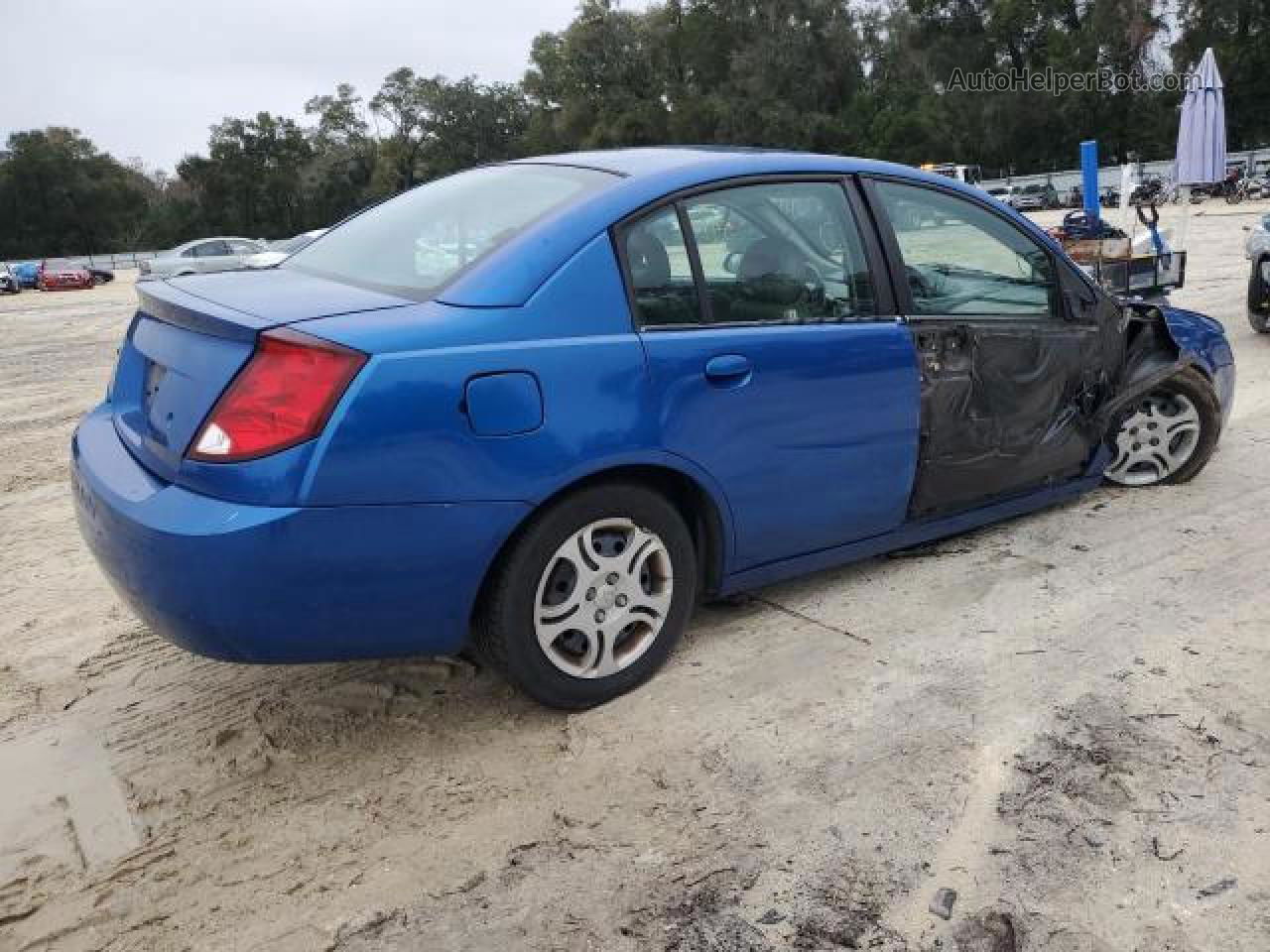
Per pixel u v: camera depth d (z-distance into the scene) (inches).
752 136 2484.0
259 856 99.3
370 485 98.2
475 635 115.0
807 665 129.8
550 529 110.9
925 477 145.9
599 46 2760.8
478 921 89.6
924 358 141.8
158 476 105.3
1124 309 179.5
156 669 139.9
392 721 121.8
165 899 94.0
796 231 132.5
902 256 142.2
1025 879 91.5
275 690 130.8
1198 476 197.0
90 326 729.6
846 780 106.2
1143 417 187.0
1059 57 2358.5
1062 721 115.1
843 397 132.9
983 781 105.0
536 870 95.6
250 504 96.1
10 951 88.4
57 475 259.0
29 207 3203.7
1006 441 154.7
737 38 2581.2
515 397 105.3
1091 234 320.2
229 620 97.7
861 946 84.9
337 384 96.7
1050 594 147.6
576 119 2810.0
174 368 108.7
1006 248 155.9
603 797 105.4
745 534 129.0
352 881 95.3
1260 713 115.4
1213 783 103.3
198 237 3417.8
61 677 139.0
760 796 104.3
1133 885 90.4
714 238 124.6
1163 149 2298.2
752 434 124.7
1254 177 1592.0
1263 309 346.6
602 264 114.7
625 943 86.4
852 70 2522.1
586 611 117.0
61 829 105.0
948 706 119.3
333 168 3457.2
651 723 118.1
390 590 102.2
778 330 127.3
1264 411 248.5
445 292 109.5
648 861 96.0
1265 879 90.5
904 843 96.6
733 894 91.1
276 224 3476.9
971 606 144.7
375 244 131.8
